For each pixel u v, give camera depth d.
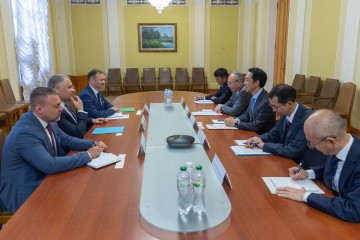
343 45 4.71
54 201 1.42
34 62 6.58
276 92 2.04
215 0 8.70
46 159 1.74
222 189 1.47
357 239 1.12
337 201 1.27
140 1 8.54
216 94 4.32
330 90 4.88
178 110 3.42
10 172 1.81
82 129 2.66
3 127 4.59
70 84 2.68
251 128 2.67
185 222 1.20
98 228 1.20
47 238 1.14
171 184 1.53
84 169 1.80
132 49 8.78
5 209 1.85
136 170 1.78
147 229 1.18
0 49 5.45
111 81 8.61
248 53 9.00
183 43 8.84
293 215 1.28
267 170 1.76
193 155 1.94
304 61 5.92
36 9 6.79
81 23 8.55
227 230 1.17
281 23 7.21
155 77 8.75
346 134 1.37
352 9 4.48
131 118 3.17
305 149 1.94
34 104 1.87
